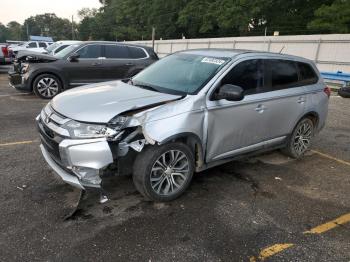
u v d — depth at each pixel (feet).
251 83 15.35
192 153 13.43
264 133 16.17
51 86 32.68
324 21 93.30
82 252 10.12
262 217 12.50
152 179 12.64
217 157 14.51
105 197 12.12
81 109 12.12
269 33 120.98
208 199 13.58
